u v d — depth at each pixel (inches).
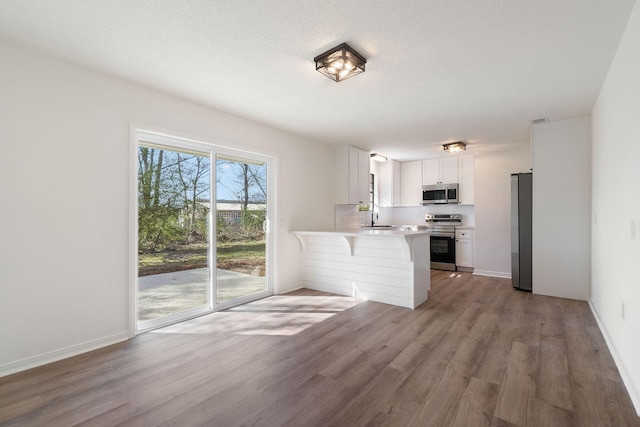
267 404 69.1
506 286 177.8
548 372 81.6
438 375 80.7
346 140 188.1
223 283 139.9
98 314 97.7
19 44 82.1
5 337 81.4
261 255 158.4
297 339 104.7
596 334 106.9
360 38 79.0
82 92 94.2
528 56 88.0
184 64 92.8
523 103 125.8
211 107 129.4
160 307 118.5
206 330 113.0
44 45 82.6
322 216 193.0
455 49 84.1
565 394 71.8
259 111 134.6
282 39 79.6
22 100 83.5
